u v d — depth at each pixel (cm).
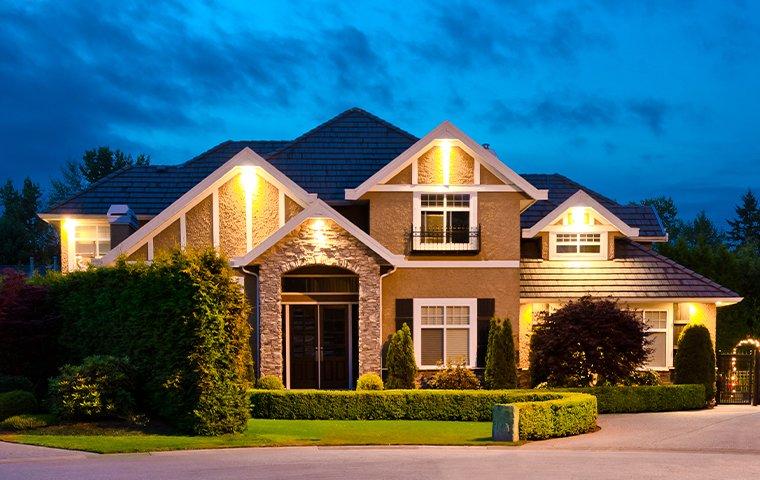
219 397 1800
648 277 2861
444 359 2698
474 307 2711
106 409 1836
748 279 3966
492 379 2600
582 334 2508
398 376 2553
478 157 2719
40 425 1800
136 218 2894
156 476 1323
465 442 1789
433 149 2719
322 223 2547
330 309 2689
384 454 1616
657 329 2838
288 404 2216
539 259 2917
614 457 1597
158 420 1881
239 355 1862
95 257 2927
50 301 2166
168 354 1836
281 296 2617
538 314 2797
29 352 2097
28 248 6975
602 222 2911
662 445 1762
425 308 2706
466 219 2723
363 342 2550
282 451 1639
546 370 2612
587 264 2897
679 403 2512
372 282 2555
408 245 2700
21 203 7625
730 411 2481
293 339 2675
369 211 2738
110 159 7056
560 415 1905
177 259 1861
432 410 2219
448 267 2714
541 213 3134
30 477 1310
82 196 2977
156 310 1878
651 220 3228
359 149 2989
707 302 2842
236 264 2523
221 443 1695
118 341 1969
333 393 2214
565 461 1533
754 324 3912
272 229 2702
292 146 2984
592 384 2548
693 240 8044
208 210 2697
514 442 1795
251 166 2684
